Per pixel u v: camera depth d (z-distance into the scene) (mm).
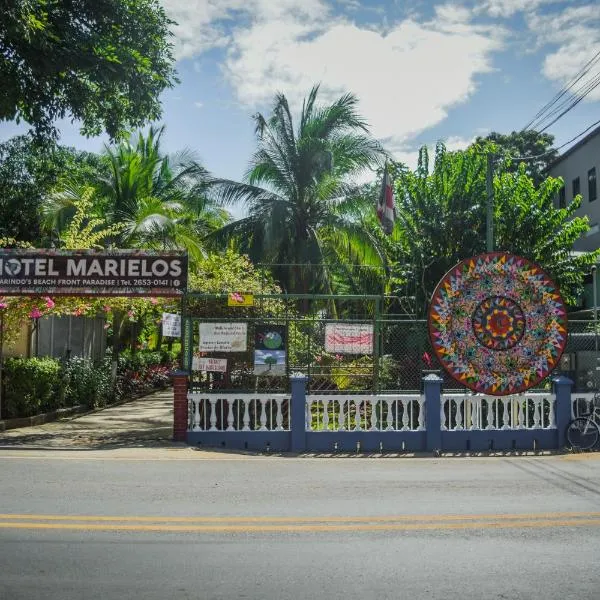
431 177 21703
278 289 20062
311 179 26188
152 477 10039
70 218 25281
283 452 13008
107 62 20250
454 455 12852
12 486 9211
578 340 15234
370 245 25484
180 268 13508
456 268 13664
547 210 21344
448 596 5273
